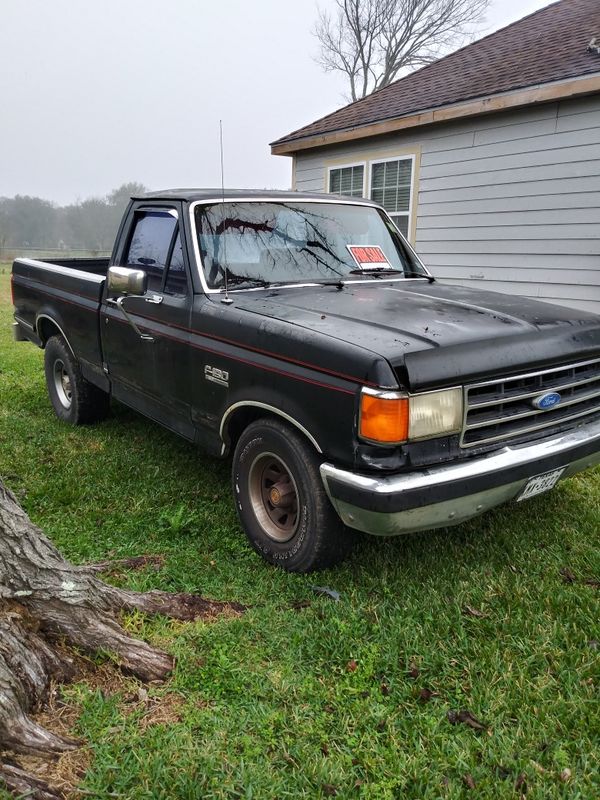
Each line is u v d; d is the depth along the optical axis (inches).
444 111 310.8
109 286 150.2
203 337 139.5
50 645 93.0
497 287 318.7
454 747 83.7
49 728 84.1
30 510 152.6
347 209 179.6
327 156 403.2
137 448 195.8
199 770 79.5
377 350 103.9
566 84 260.8
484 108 293.1
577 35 334.6
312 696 92.9
